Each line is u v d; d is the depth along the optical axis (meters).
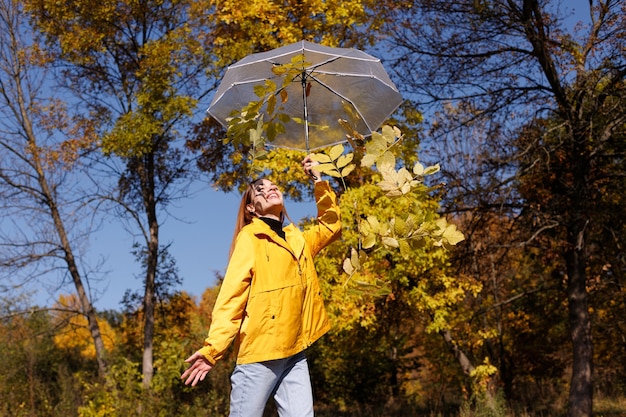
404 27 15.06
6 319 20.02
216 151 18.42
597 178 14.89
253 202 3.44
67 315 20.56
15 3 19.61
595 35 14.27
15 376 20.94
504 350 20.98
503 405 15.03
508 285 20.59
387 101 4.20
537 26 14.43
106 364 19.42
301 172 13.97
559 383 24.61
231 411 3.17
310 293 3.30
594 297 18.36
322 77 4.13
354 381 23.80
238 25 15.72
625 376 23.58
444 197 14.91
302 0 14.81
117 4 19.09
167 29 19.86
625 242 15.76
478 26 14.70
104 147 17.53
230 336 3.06
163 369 15.47
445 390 25.11
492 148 14.88
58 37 19.08
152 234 20.19
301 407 3.15
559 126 14.08
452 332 16.95
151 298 19.92
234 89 4.29
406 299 14.88
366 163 3.72
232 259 3.17
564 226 15.53
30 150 18.73
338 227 3.69
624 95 13.84
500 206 14.73
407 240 3.71
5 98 19.36
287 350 3.15
